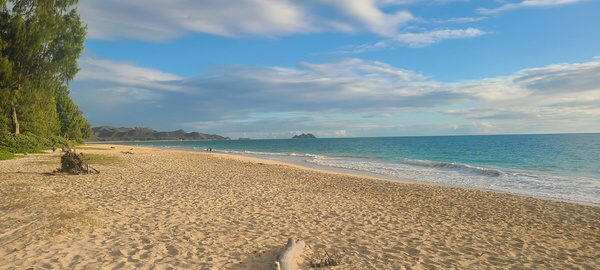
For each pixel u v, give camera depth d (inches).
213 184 610.5
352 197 541.0
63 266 216.2
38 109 1523.1
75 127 2962.6
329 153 2341.3
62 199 398.0
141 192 497.0
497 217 433.1
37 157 1071.6
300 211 416.2
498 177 919.0
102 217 340.2
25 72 1093.1
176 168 905.5
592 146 2571.4
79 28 1189.1
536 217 436.1
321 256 258.7
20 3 1062.4
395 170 1113.4
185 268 223.0
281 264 221.8
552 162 1411.2
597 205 556.1
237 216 378.3
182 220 349.4
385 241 306.3
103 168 807.1
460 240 320.2
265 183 654.5
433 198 559.5
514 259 273.4
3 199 386.9
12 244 249.8
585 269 257.3
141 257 239.1
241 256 249.6
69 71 1192.8
